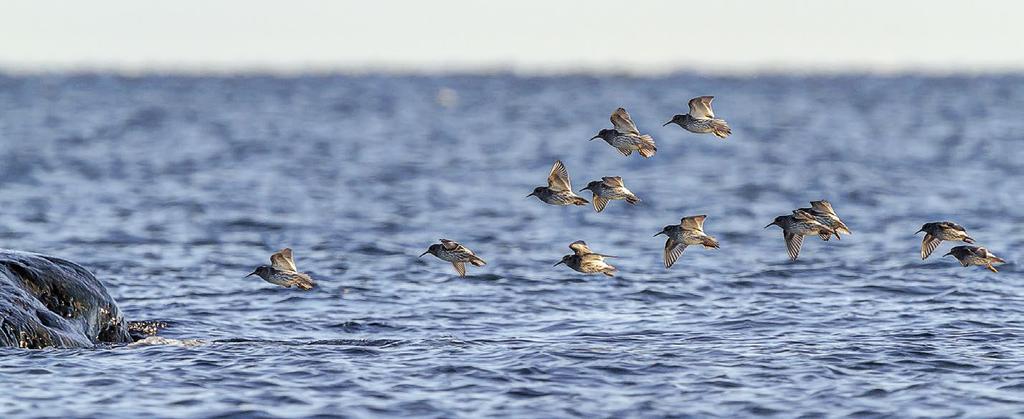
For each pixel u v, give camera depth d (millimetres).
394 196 46688
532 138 84188
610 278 27125
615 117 16531
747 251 31703
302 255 31250
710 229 37094
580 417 15125
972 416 15148
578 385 16531
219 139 80750
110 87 192500
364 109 128125
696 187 50625
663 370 17359
